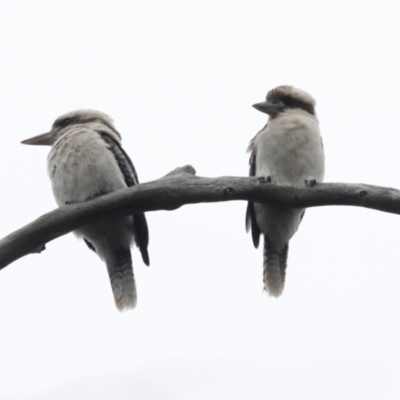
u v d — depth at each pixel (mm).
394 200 8383
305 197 8422
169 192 8297
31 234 8305
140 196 8336
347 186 8422
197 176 8422
